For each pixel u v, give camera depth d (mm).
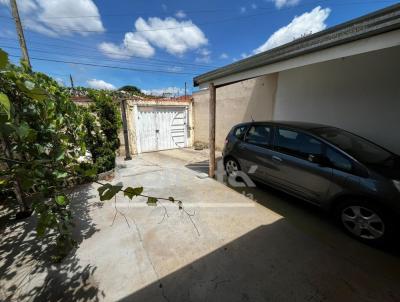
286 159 3127
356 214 2385
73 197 3615
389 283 1821
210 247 2307
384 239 2182
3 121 954
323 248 2283
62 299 1684
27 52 5863
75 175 1584
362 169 2342
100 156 5027
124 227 2699
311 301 1657
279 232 2580
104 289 1774
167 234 2545
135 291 1756
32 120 1960
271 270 1977
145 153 7730
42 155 1923
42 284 1825
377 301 1653
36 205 1719
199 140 8930
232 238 2465
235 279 1876
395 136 3367
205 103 8305
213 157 4566
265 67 2932
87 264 2055
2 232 2621
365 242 2332
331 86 4145
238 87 6664
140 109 7566
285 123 3424
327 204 2668
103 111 5797
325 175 2627
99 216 2979
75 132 2975
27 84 1127
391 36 1765
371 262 2068
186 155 7355
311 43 2289
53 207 1888
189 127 8992
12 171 1292
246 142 3928
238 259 2123
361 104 3727
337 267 2008
